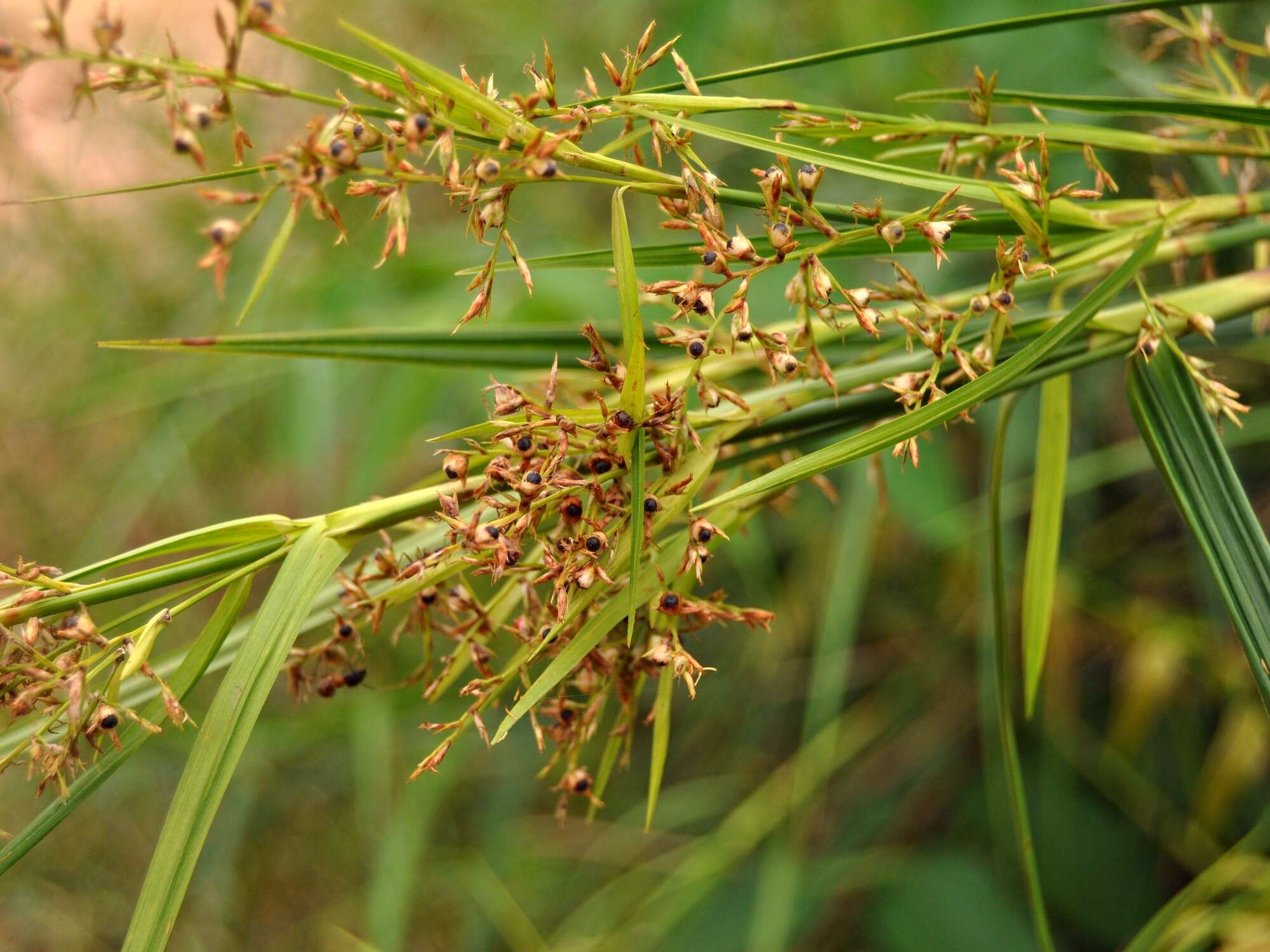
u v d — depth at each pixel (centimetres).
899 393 25
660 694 24
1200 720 43
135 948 22
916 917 45
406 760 58
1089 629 46
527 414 23
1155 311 25
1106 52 37
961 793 48
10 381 59
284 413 53
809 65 24
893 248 23
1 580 22
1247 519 24
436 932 60
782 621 50
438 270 46
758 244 24
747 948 47
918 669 49
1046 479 27
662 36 48
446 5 57
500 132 22
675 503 23
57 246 58
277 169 21
